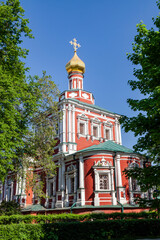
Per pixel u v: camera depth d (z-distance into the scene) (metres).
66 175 30.12
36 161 24.34
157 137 11.60
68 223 15.19
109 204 25.33
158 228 17.64
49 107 24.64
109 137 37.66
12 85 16.80
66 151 31.56
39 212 31.27
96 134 36.31
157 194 12.67
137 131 12.99
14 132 16.58
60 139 32.56
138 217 19.88
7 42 18.61
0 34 18.53
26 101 19.67
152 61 13.30
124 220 16.98
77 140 33.06
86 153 27.70
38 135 23.77
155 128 12.68
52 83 24.92
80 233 15.22
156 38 13.03
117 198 26.14
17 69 19.33
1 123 14.97
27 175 22.44
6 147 15.51
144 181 12.70
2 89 15.71
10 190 39.19
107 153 27.36
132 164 28.14
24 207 34.09
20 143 17.92
